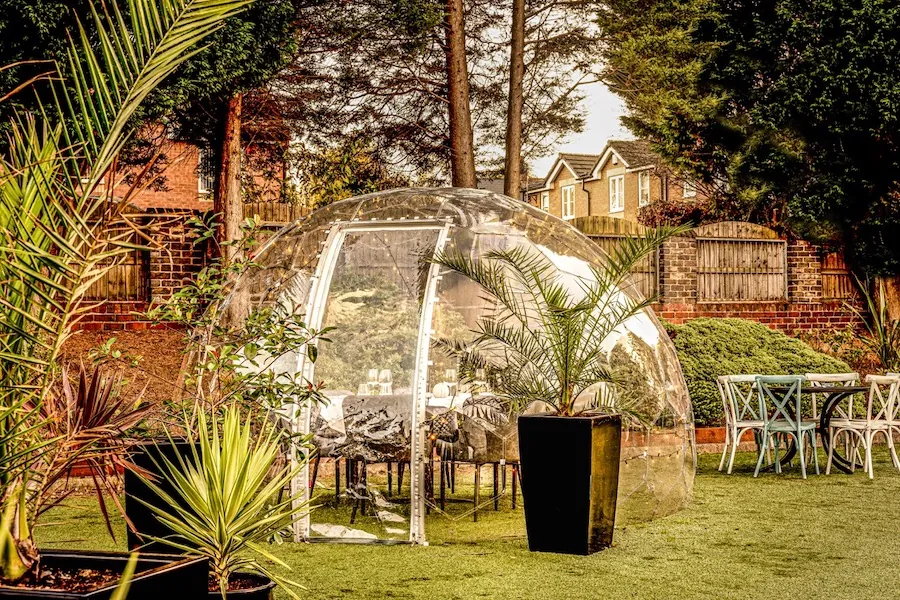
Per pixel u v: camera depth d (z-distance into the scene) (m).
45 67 8.77
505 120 17.27
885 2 14.87
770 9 16.73
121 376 4.35
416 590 5.43
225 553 3.66
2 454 3.40
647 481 7.53
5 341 3.41
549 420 6.46
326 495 7.74
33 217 3.18
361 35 14.28
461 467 9.62
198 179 22.61
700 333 11.99
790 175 16.34
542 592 5.37
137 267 12.48
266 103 14.88
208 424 5.32
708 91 18.61
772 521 7.36
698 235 15.35
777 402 9.67
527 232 8.40
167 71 3.36
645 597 5.24
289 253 8.22
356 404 7.19
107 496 8.03
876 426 9.59
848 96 15.09
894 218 15.29
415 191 8.36
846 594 5.27
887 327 14.59
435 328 8.15
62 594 3.15
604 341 7.88
